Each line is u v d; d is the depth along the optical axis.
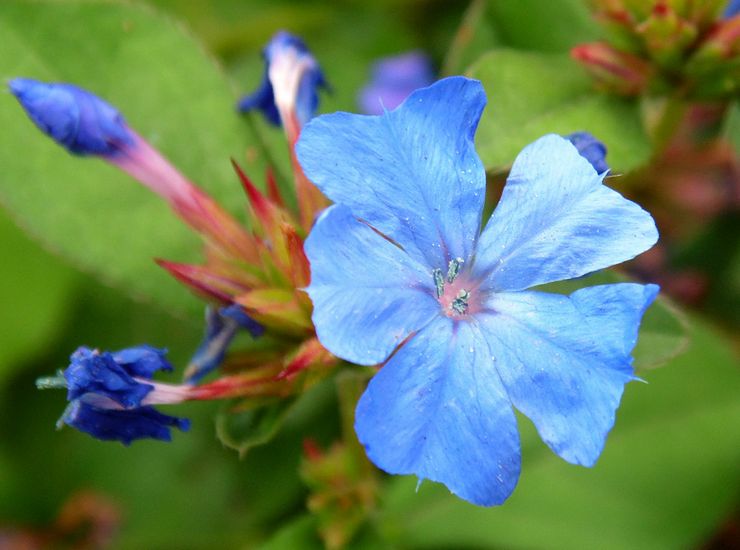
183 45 0.10
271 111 0.10
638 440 0.10
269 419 0.08
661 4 0.09
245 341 0.09
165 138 0.10
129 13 0.10
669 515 0.10
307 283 0.08
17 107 0.09
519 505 0.10
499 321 0.07
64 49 0.10
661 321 0.08
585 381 0.07
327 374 0.08
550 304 0.07
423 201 0.08
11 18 0.10
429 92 0.07
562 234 0.07
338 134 0.07
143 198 0.10
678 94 0.10
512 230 0.08
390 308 0.07
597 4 0.10
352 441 0.09
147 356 0.08
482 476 0.07
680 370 0.10
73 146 0.09
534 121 0.09
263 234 0.08
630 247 0.07
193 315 0.10
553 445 0.07
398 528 0.10
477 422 0.07
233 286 0.08
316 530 0.10
